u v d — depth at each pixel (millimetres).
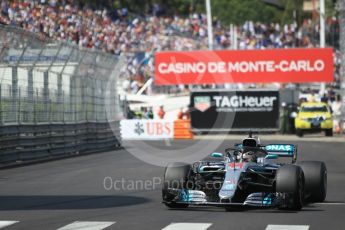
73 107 91250
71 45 87250
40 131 80375
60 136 86125
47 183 55219
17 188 51562
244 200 40344
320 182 41812
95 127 98188
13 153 73562
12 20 107562
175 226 32969
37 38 76625
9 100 73625
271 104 140875
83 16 135750
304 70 148000
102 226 33094
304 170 42188
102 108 102250
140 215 36844
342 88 136875
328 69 147750
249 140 41406
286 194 37469
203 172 40125
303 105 133000
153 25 168875
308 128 129875
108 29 144875
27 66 77750
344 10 128625
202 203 38000
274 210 38750
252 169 39625
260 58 148500
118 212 38125
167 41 169125
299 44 199750
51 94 84375
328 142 115000
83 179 58312
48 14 122250
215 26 197875
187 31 183125
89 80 96875
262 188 41812
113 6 158625
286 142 114375
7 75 74562
